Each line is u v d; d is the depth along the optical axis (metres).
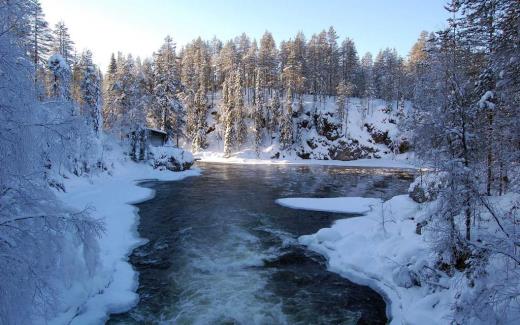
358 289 12.20
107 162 37.28
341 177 46.56
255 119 77.44
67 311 9.27
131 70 61.25
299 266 14.08
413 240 13.70
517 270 8.29
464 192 9.69
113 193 28.23
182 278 12.75
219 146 80.19
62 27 50.38
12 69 5.68
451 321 8.40
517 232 8.09
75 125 6.74
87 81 38.12
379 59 101.69
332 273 13.50
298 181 40.75
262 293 11.73
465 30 19.50
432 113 11.73
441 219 10.36
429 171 11.73
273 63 89.19
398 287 11.68
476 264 8.58
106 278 11.81
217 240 17.06
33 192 6.28
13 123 5.73
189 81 83.62
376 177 47.31
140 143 44.41
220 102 86.88
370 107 86.56
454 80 11.23
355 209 24.19
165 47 61.53
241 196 29.17
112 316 10.17
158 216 21.69
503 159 10.20
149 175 40.91
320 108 82.94
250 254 15.27
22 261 5.43
